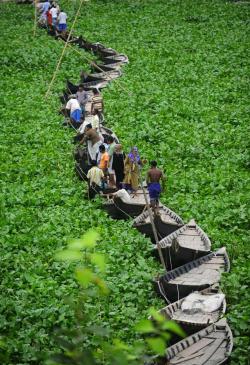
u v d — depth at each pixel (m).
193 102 42.31
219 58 50.78
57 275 22.61
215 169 32.53
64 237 25.44
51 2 62.75
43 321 19.31
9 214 27.52
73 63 50.56
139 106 41.59
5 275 22.39
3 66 49.84
